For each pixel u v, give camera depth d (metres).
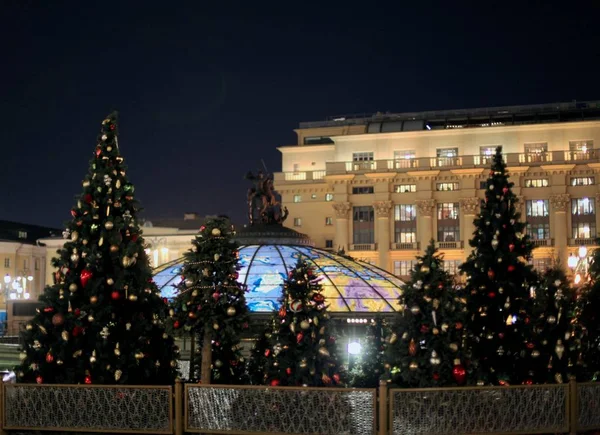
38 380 18.78
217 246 19.42
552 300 20.02
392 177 78.25
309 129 88.56
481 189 76.12
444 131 78.69
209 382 19.55
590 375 20.89
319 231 83.12
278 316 19.52
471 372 17.81
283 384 18.98
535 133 76.94
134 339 19.66
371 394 16.25
